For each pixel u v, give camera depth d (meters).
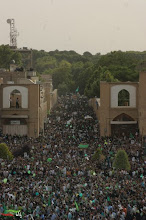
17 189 39.44
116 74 127.75
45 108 109.31
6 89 85.06
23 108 84.56
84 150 61.41
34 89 84.44
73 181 43.12
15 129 85.00
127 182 42.47
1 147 56.12
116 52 159.50
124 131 84.75
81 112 121.75
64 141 70.25
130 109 84.50
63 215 33.03
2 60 183.88
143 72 79.62
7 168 49.03
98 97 123.75
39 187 40.28
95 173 46.88
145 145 66.38
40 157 55.75
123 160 51.22
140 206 35.47
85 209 33.84
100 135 84.19
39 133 86.12
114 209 34.12
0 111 84.81
